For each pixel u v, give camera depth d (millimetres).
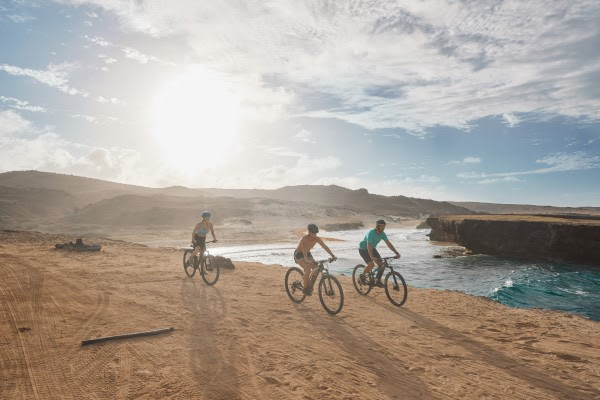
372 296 9156
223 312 7363
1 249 17344
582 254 26875
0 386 4156
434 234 53469
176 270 12289
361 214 158375
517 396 4230
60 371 4566
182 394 4012
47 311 7230
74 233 72812
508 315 7816
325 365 4930
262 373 4617
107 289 9297
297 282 8109
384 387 4355
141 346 5453
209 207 109625
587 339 6340
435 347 5730
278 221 103250
